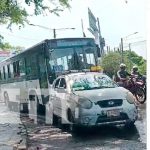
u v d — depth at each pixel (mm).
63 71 12297
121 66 14711
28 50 14469
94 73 9977
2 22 13469
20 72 16125
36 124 10977
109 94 8219
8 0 12422
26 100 15141
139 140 6887
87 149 6535
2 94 20734
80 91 8719
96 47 12930
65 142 7512
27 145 7406
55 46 12367
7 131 9398
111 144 6785
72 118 8406
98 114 7926
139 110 11219
